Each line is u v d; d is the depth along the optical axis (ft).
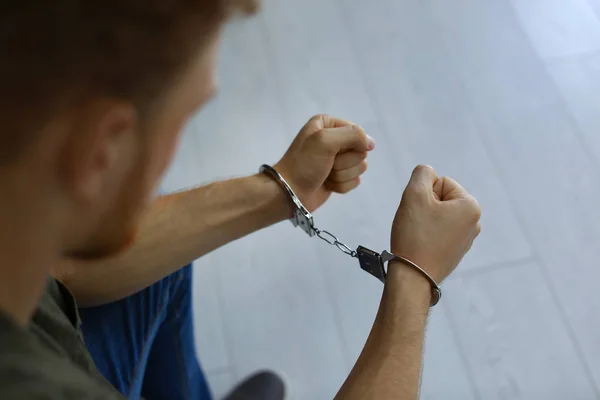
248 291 3.66
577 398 3.24
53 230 0.92
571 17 4.55
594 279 3.54
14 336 0.95
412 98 4.31
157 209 2.04
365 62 4.51
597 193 3.83
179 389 2.77
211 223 2.10
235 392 3.30
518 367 3.34
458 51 4.49
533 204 3.83
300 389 3.37
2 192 0.84
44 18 0.74
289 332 3.53
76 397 1.02
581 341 3.38
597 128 4.07
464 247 1.88
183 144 4.21
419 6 4.74
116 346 2.06
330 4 4.81
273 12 4.77
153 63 0.81
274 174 2.17
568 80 4.28
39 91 0.76
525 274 3.59
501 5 4.67
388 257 1.81
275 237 3.80
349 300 3.59
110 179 0.88
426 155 4.06
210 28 0.85
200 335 3.55
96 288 1.93
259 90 4.42
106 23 0.75
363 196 3.91
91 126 0.79
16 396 0.90
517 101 4.23
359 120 4.24
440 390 3.32
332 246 3.75
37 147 0.80
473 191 3.91
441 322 3.48
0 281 0.92
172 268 2.07
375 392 1.51
